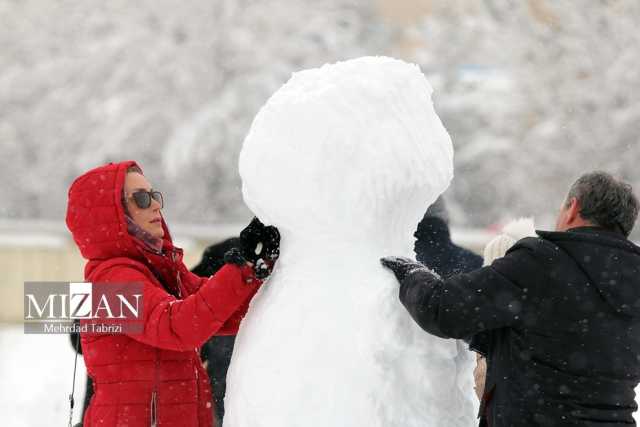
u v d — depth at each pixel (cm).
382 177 890
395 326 880
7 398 2930
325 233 912
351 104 902
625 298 933
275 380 895
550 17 8319
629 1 7688
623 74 7531
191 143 8194
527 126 8281
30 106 8662
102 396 1044
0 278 4756
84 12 8831
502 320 906
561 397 913
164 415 1032
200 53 8544
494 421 938
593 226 974
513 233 1338
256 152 920
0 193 8544
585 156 7569
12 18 8825
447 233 1448
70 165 8575
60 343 4081
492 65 9075
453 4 9450
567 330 916
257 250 962
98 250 1075
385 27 9788
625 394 943
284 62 8612
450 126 8644
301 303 902
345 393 870
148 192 1102
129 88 8588
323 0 9131
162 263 1095
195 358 1091
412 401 887
